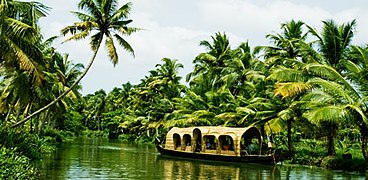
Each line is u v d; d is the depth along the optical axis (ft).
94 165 77.36
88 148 130.31
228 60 130.41
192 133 106.11
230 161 93.61
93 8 77.20
